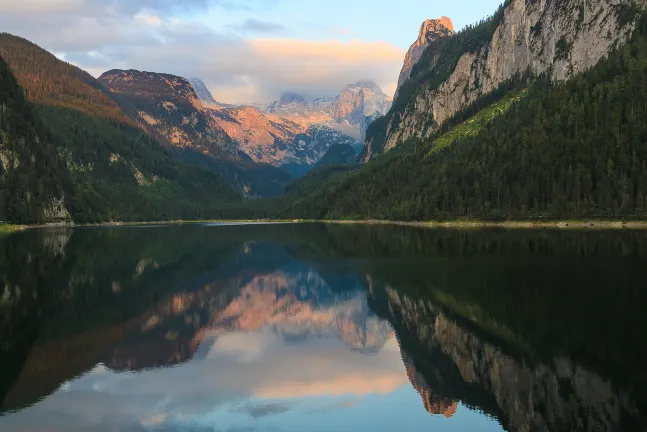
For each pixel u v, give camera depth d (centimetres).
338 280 8744
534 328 5081
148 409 3466
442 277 8256
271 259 11838
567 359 4234
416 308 6375
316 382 4016
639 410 3331
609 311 5506
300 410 3494
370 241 15762
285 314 6338
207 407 3522
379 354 4700
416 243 14225
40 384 3888
